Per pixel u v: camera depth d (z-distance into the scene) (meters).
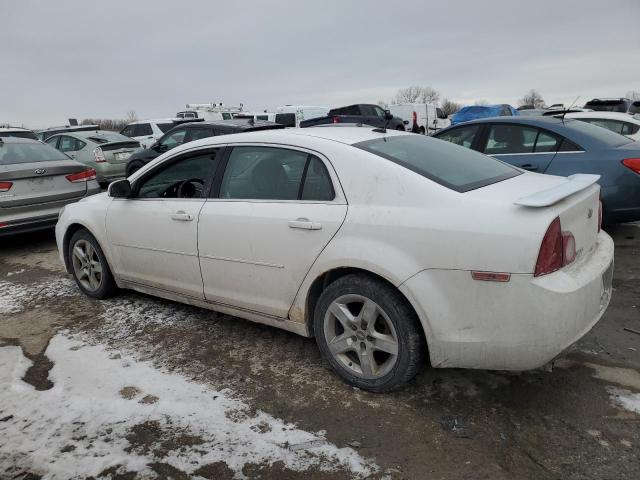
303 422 2.64
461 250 2.42
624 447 2.35
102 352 3.50
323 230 2.84
